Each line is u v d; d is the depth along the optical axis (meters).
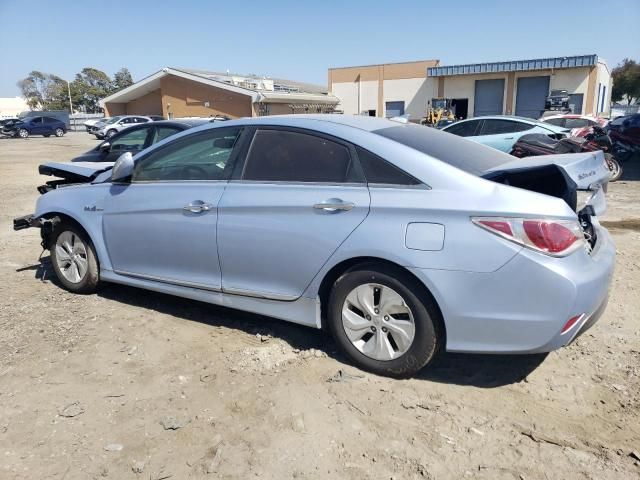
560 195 3.34
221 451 2.72
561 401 3.11
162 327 4.19
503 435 2.82
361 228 3.21
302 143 3.58
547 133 12.56
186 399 3.20
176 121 8.19
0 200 10.95
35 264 6.02
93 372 3.52
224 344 3.89
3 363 3.65
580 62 33.25
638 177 12.80
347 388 3.26
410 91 40.69
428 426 2.90
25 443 2.81
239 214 3.68
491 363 3.56
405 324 3.22
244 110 37.66
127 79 107.88
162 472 2.59
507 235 2.89
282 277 3.59
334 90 44.12
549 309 2.87
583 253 2.98
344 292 3.39
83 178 5.75
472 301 2.98
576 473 2.54
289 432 2.87
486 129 13.21
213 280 3.94
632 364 3.50
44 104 99.94
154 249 4.21
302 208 3.42
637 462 2.60
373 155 3.30
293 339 3.94
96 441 2.82
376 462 2.63
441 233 3.01
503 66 35.66
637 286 4.93
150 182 4.27
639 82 66.12
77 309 4.57
